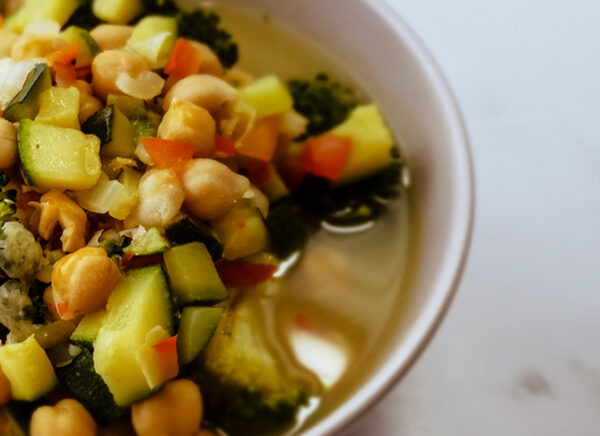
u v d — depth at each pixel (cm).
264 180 18
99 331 14
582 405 18
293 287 18
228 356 16
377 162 18
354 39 19
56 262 14
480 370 18
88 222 15
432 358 18
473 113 22
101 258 14
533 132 21
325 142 18
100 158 16
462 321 19
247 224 16
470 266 19
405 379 18
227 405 16
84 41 17
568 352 18
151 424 14
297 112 19
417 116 18
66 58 16
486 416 18
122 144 16
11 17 19
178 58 17
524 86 22
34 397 14
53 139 15
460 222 15
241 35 20
